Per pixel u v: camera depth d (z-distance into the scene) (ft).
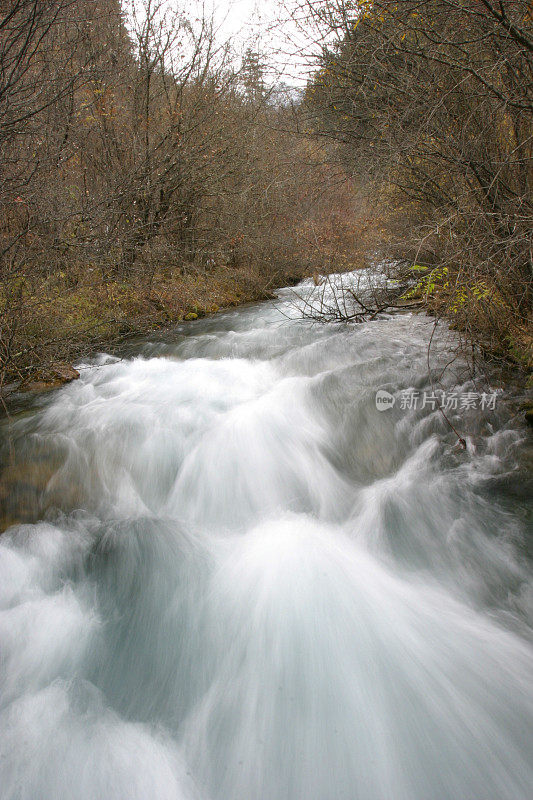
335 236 35.78
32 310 21.88
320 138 26.58
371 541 12.64
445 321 26.78
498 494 13.65
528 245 16.01
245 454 16.03
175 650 9.82
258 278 44.11
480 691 8.64
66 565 11.71
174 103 40.32
